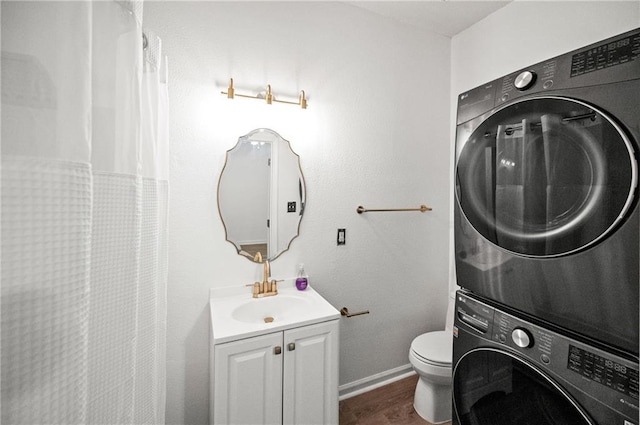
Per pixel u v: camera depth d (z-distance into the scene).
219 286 1.58
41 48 0.40
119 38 0.64
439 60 2.24
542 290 0.88
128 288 0.66
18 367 0.36
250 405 1.21
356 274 1.97
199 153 1.51
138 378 0.84
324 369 1.37
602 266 0.73
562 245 0.82
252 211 1.65
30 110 0.39
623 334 0.69
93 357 0.56
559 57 0.86
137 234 0.69
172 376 1.48
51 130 0.40
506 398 0.98
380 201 2.04
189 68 1.48
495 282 1.03
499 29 1.93
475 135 1.11
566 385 0.80
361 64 1.93
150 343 0.92
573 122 0.80
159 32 1.41
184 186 1.49
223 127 1.56
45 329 0.38
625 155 0.69
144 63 0.88
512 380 0.96
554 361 0.84
